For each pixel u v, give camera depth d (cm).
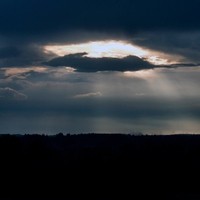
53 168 11931
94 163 12400
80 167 12156
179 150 14025
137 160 12838
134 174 11969
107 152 13488
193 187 11438
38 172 11669
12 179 11169
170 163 12812
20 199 10112
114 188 11088
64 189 10881
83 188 11031
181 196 10519
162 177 11950
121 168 12219
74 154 13225
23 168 11725
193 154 13688
